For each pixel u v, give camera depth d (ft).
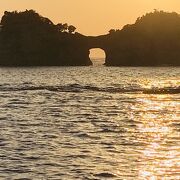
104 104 505.25
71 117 410.72
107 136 312.50
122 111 452.35
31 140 295.07
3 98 564.71
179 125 360.48
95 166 238.48
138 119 396.37
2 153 260.42
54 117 409.69
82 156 256.52
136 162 245.45
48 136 310.04
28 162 244.22
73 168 235.20
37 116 415.64
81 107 485.97
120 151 267.80
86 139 301.84
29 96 587.68
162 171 230.89
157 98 547.49
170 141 294.05
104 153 263.08
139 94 590.96
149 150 270.05
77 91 644.27
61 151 267.18
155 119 395.34
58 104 511.40
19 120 386.93
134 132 328.08
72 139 301.02
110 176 223.92
